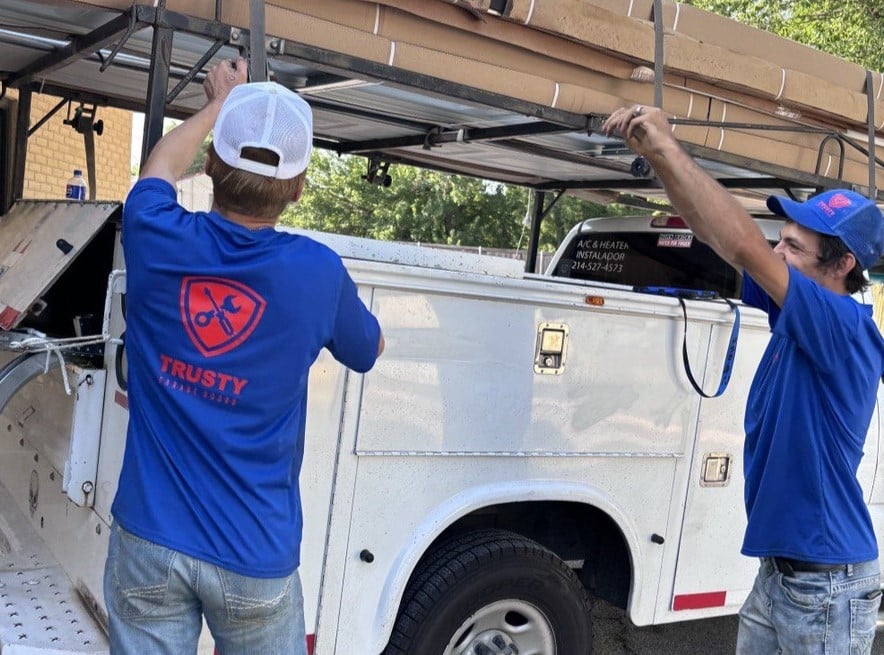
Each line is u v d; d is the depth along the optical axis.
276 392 1.89
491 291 2.91
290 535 1.95
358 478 2.78
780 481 2.46
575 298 3.08
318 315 1.92
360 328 2.06
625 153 4.00
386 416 2.80
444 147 4.58
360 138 4.75
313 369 2.67
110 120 8.12
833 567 2.41
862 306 2.44
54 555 3.16
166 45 2.33
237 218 1.95
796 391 2.43
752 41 3.47
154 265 1.88
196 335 1.87
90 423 2.79
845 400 2.38
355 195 27.12
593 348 3.17
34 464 3.34
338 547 2.78
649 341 3.29
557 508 3.51
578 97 3.01
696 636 4.74
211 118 2.19
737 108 3.44
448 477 2.94
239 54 2.66
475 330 2.92
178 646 1.94
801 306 2.24
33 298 2.63
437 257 3.07
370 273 2.71
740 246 2.21
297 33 2.49
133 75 3.55
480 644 3.11
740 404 3.55
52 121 7.39
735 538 3.62
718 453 3.52
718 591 3.61
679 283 4.77
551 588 3.13
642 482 3.35
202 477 1.86
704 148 3.40
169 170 2.06
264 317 1.87
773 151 3.58
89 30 2.69
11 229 3.52
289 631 2.01
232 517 1.86
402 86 2.78
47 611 2.83
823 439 2.40
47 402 3.16
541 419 3.09
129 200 1.98
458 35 2.77
